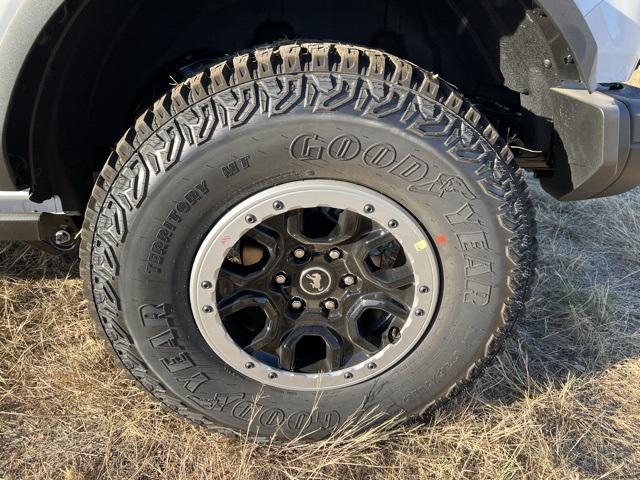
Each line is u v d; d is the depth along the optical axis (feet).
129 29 6.46
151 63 6.89
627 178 5.77
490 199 5.46
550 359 7.84
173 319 5.65
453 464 6.24
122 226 5.29
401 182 5.37
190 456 6.30
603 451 6.66
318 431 6.31
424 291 5.78
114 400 6.87
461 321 5.90
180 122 5.11
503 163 5.47
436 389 6.24
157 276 5.47
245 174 5.24
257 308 6.35
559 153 6.15
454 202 5.45
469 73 7.22
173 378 5.91
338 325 6.02
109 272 5.45
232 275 5.72
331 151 5.22
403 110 5.15
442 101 5.27
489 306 5.84
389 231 5.60
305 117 5.06
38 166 5.63
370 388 6.13
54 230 6.18
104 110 6.71
